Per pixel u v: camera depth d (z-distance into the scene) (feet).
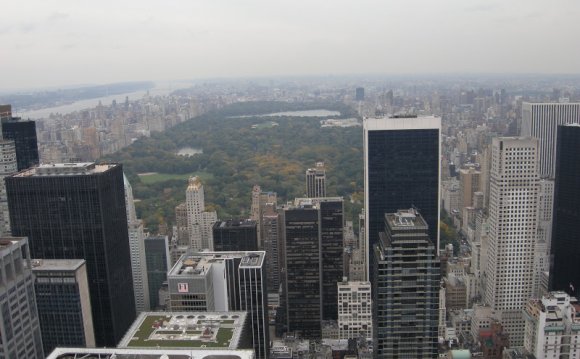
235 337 582.35
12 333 615.98
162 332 594.24
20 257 638.94
